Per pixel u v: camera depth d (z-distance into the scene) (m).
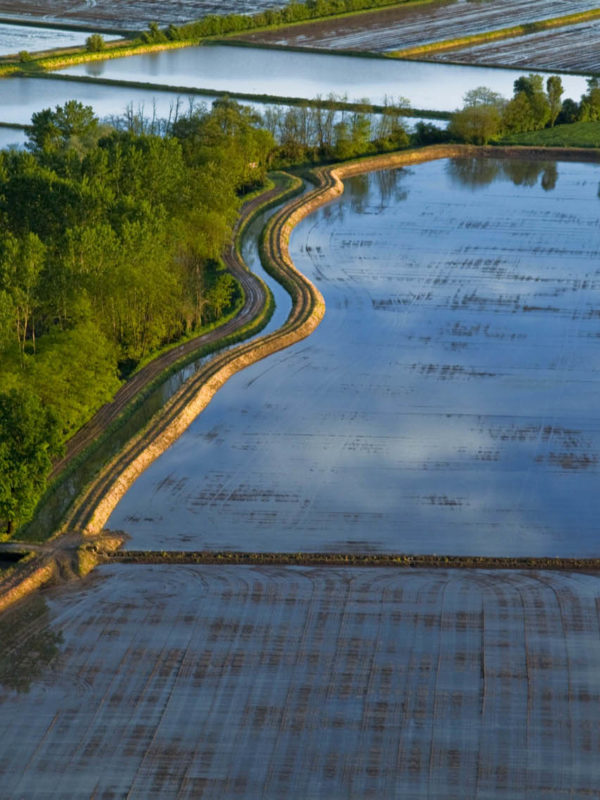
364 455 86.56
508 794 55.09
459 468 84.69
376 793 55.09
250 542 75.44
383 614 68.00
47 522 77.44
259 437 89.19
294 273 122.88
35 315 95.81
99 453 85.94
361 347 105.81
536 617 67.81
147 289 98.12
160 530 76.88
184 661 63.88
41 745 57.78
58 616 67.81
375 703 60.84
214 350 104.19
